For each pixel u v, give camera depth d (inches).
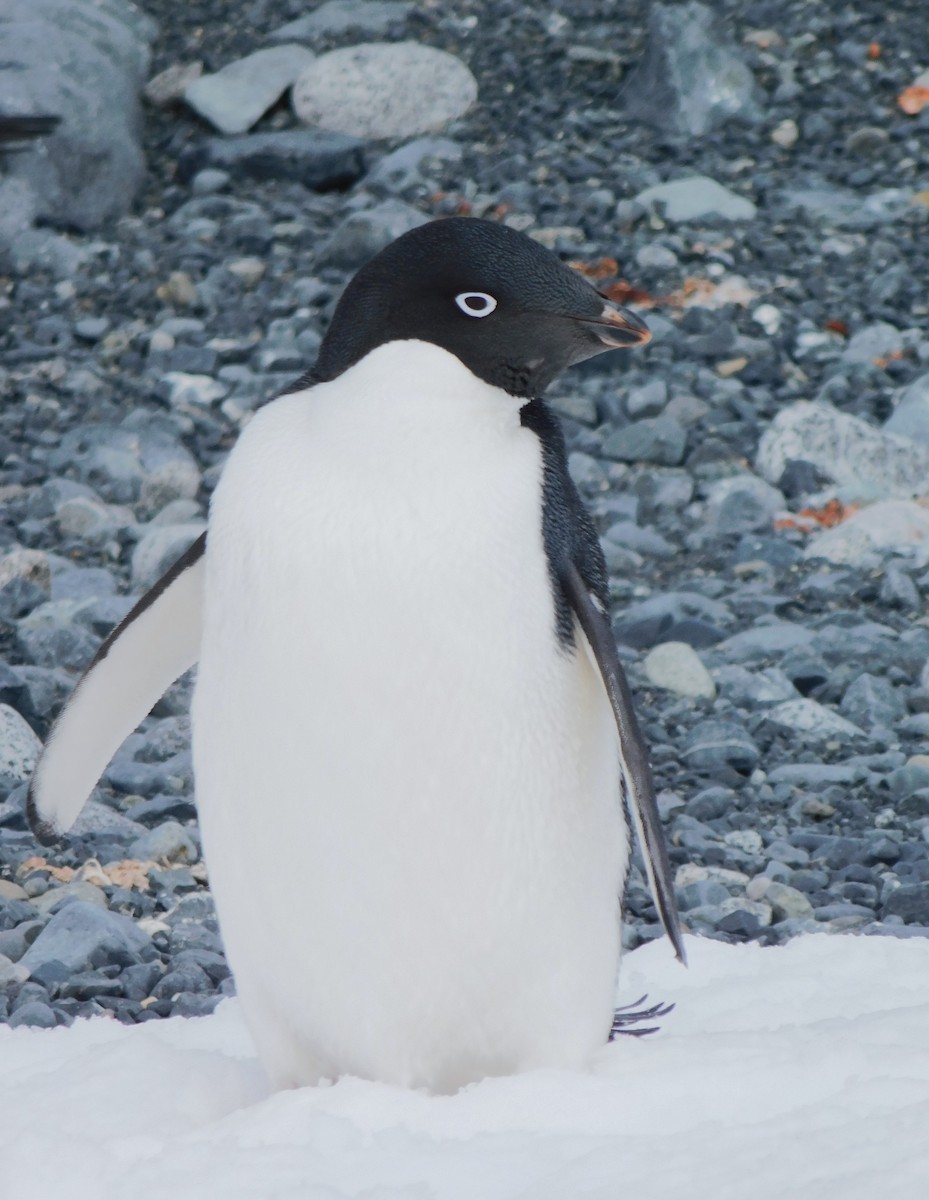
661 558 1104.2
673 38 1718.8
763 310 1403.8
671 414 1258.6
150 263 1504.7
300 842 381.4
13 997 570.6
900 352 1344.7
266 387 1317.7
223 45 1809.8
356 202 1583.4
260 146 1638.8
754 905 669.9
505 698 376.8
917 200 1573.6
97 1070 419.5
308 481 379.9
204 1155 357.7
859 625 988.6
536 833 385.1
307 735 375.2
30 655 938.7
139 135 1680.6
